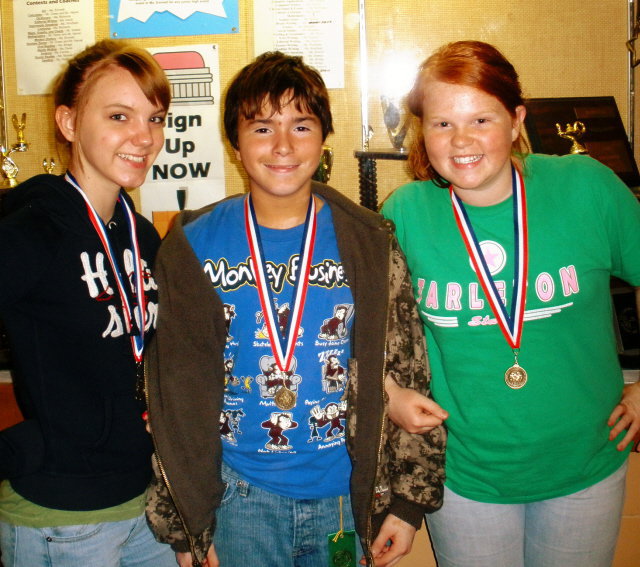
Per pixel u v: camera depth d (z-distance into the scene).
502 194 1.19
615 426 1.23
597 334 1.21
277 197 1.14
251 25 2.04
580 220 1.16
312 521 1.17
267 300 1.14
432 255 1.22
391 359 1.20
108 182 1.16
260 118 1.08
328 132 1.16
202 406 1.13
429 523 1.38
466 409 1.22
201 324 1.12
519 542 1.30
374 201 1.83
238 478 1.17
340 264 1.18
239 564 1.18
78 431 1.08
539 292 1.16
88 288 1.09
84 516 1.09
